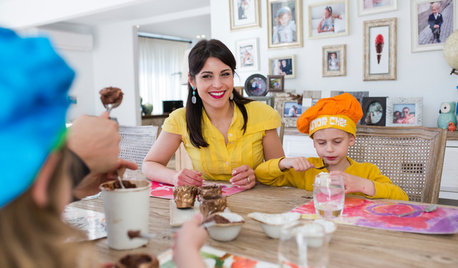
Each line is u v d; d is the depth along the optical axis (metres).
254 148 1.51
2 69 0.28
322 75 3.16
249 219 0.89
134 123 6.16
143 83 7.62
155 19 5.84
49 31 5.67
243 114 1.49
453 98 2.70
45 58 0.30
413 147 1.33
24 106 0.28
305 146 3.08
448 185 2.59
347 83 3.08
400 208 0.94
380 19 2.88
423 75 2.79
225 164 1.50
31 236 0.31
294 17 3.22
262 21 3.40
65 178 0.34
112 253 0.70
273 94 3.32
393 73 2.87
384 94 2.95
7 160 0.28
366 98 2.89
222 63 1.37
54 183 0.33
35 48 0.31
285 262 0.51
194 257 0.48
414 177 1.32
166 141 1.54
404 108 2.78
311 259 0.50
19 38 0.32
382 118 2.83
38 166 0.29
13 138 0.28
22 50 0.30
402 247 0.69
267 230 0.75
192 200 1.00
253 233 0.79
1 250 0.30
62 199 0.34
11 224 0.30
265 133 1.54
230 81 1.40
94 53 6.54
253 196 1.13
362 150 1.44
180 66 8.29
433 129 1.28
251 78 3.34
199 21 6.06
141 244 0.72
